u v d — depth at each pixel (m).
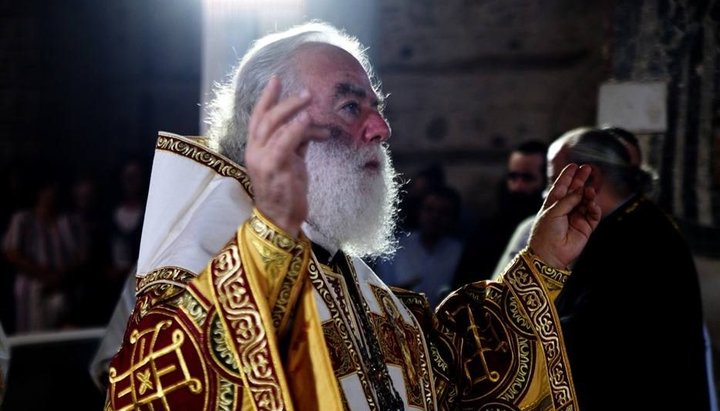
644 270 3.25
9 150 9.63
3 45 9.67
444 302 2.39
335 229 2.04
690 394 3.18
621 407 3.15
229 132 2.11
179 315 1.80
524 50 8.50
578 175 2.35
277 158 1.69
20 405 5.36
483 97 8.57
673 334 3.20
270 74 2.07
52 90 9.69
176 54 9.73
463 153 8.60
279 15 4.28
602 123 5.05
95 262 7.20
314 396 1.76
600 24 8.31
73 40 9.73
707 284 4.80
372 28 8.72
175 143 2.09
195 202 2.05
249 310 1.74
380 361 2.03
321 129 1.71
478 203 8.54
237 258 1.76
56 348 5.47
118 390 1.85
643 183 3.55
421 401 2.13
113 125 9.75
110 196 8.17
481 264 4.82
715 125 4.93
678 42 5.04
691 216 4.92
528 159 4.90
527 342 2.30
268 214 1.75
